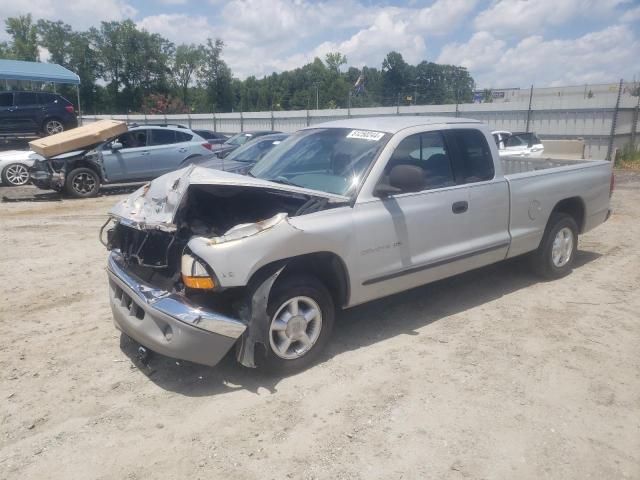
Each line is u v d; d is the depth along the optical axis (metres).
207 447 3.23
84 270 6.73
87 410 3.63
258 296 3.75
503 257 5.54
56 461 3.12
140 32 81.06
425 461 3.10
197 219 4.24
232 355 4.38
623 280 6.27
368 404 3.67
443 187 4.89
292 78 81.56
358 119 5.36
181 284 3.85
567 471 3.03
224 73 83.75
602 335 4.77
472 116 23.73
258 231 3.74
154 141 14.20
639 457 3.15
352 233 4.19
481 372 4.11
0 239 8.46
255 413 3.57
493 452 3.18
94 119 48.38
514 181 5.48
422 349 4.48
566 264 6.32
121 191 14.58
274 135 11.29
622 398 3.76
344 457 3.13
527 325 4.97
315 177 4.68
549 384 3.93
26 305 5.54
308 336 4.15
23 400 3.76
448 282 6.17
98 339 4.72
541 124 21.88
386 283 4.50
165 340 3.69
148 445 3.25
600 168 6.63
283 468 3.04
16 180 14.92
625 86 24.67
